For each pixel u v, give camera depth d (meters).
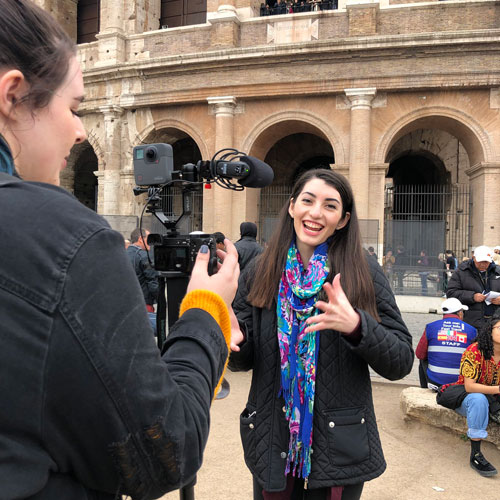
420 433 5.77
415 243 17.48
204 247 1.40
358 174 17.53
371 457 2.38
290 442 2.42
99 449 0.88
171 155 2.33
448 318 6.24
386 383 7.89
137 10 20.92
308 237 2.47
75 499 0.92
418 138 23.42
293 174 23.84
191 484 1.49
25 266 0.86
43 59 0.99
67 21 23.09
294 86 18.08
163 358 1.13
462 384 5.33
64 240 0.88
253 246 6.78
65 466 0.91
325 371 2.38
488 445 5.39
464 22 17.02
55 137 1.06
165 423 0.92
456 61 16.75
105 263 0.91
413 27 17.33
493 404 5.05
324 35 18.06
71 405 0.85
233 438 5.49
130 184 20.50
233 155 2.46
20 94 0.99
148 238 1.95
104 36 20.30
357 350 2.18
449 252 18.06
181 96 19.34
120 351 0.88
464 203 21.77
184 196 2.26
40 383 0.84
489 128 17.00
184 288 1.89
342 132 18.05
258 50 17.92
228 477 4.58
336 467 2.32
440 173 24.25
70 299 0.86
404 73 17.09
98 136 20.91
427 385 6.89
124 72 19.88
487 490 4.45
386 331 2.25
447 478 4.67
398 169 26.95
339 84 17.66
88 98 20.72
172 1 22.33
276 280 2.56
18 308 0.84
